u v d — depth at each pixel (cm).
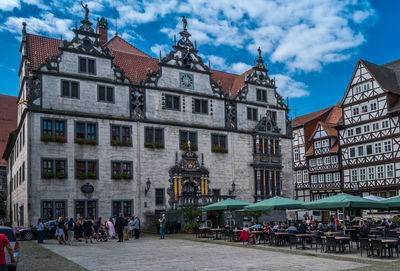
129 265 1639
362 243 1841
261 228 2662
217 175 4275
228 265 1616
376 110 4959
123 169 3709
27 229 2925
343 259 1775
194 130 4197
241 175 4450
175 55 4222
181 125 4103
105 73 3766
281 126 4919
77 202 3434
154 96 4000
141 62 4378
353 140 5266
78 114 3531
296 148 6425
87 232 2742
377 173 4897
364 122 5112
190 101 4225
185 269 1521
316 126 6097
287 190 4800
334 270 1470
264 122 4719
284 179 4800
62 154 3422
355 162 5212
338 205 2195
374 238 1945
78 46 3659
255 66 4828
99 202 3534
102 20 4997
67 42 3603
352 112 5303
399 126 4650
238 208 2959
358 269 1484
